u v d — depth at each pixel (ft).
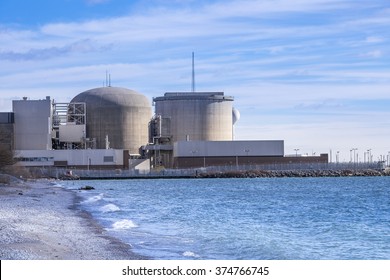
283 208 378.53
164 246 185.16
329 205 409.90
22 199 374.63
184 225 258.78
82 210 318.24
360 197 501.56
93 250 166.50
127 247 177.37
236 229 247.09
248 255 174.81
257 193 556.51
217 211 346.74
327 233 241.35
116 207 350.64
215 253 176.35
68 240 185.06
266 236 224.33
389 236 231.91
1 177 546.26
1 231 187.93
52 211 296.92
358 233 242.37
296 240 215.92
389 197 502.79
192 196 501.97
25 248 154.71
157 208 361.10
